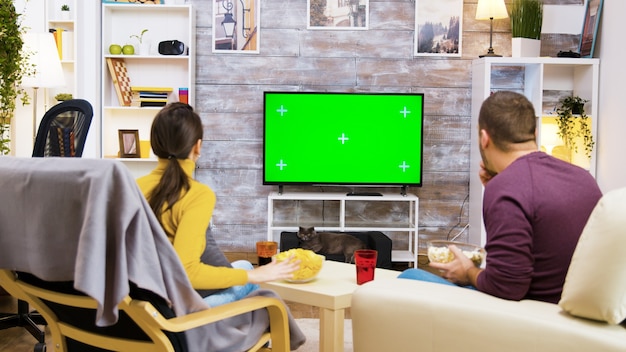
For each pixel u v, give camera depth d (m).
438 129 5.76
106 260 1.60
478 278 1.82
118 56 5.50
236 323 2.05
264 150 5.48
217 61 5.70
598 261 1.49
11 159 1.77
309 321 3.73
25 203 1.69
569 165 1.91
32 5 5.77
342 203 5.39
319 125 5.47
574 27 5.76
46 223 1.66
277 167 5.49
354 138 5.48
